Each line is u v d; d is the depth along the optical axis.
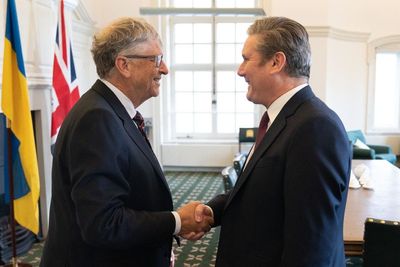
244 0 6.50
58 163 1.17
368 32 6.68
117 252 1.19
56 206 1.20
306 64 1.15
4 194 3.04
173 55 6.76
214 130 6.85
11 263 3.00
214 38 6.63
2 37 3.04
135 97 1.27
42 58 3.54
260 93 1.18
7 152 2.88
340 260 1.11
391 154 6.18
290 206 1.00
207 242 3.50
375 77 6.88
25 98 2.91
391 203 2.38
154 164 1.28
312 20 6.08
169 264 1.41
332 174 0.98
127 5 6.12
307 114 1.05
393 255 1.45
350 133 6.24
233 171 2.65
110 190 1.06
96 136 1.07
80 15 5.06
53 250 1.20
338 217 1.03
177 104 6.86
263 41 1.13
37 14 3.46
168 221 1.17
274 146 1.10
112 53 1.20
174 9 4.96
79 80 5.10
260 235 1.11
